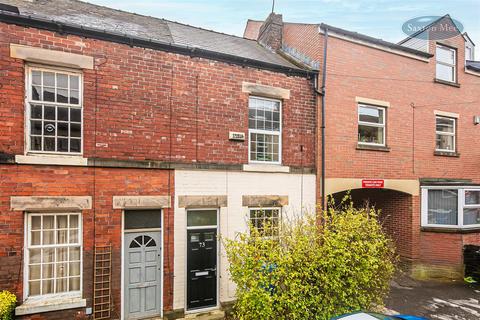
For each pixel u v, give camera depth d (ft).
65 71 20.62
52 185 19.72
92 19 25.21
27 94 19.63
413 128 34.17
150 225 22.62
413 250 33.17
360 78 31.14
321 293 18.04
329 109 29.32
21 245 18.89
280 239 19.35
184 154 23.43
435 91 36.04
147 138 22.31
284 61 31.48
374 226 20.12
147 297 22.24
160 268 22.65
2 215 18.54
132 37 21.67
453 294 27.91
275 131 27.63
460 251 31.81
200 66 24.29
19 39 19.19
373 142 32.24
